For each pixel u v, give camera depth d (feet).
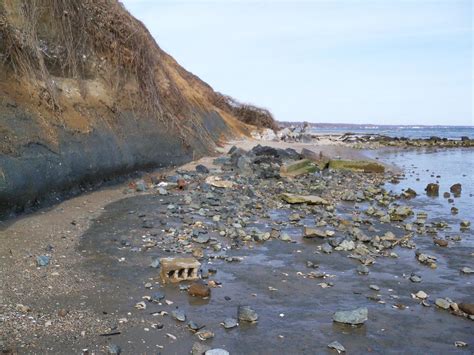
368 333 20.67
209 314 21.68
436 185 61.05
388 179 71.97
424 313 23.11
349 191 57.41
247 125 147.54
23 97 38.68
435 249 34.73
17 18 42.11
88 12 54.54
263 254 31.48
